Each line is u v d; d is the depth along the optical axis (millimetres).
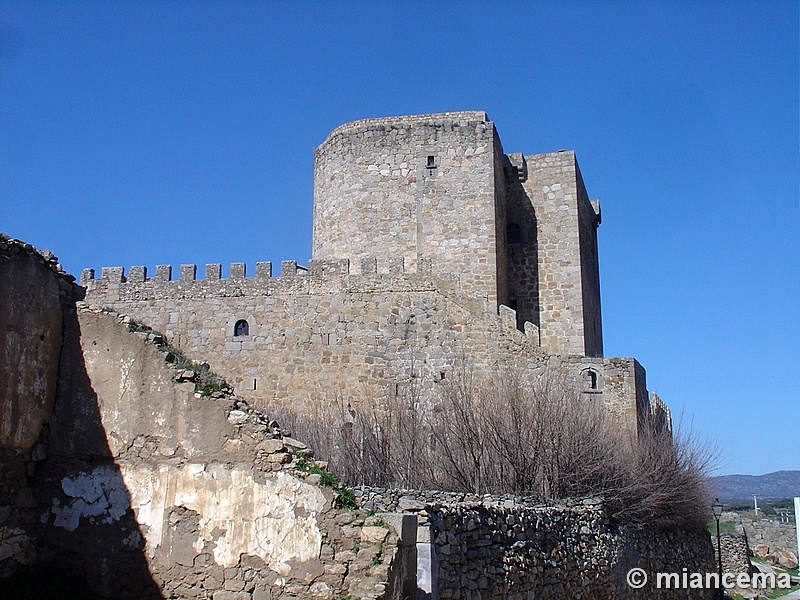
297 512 15500
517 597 18953
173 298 40719
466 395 31000
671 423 35281
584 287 45562
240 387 39062
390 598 14641
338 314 38938
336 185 44688
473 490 26453
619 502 27641
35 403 16375
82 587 15977
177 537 15922
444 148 43688
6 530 15547
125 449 16469
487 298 38438
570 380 33781
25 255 16234
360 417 33062
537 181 45938
